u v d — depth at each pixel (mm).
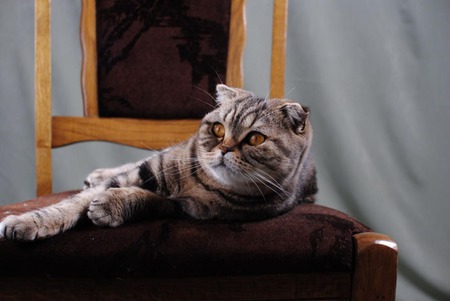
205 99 1590
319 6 2061
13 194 2127
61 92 2061
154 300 1000
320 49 2076
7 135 2100
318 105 2096
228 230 1023
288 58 2082
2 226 968
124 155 2139
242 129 1239
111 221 1025
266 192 1239
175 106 1588
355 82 2088
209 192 1247
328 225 1058
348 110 2094
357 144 2100
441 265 2143
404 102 2090
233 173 1217
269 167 1248
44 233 975
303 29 2066
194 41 1575
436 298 2145
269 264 995
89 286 988
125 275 975
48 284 983
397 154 2111
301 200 1426
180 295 1001
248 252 991
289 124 1280
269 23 2094
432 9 2047
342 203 2131
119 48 1575
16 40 2064
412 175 2117
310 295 1023
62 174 2127
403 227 2133
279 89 1638
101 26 1582
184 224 1039
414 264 2141
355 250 1017
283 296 1019
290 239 1014
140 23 1568
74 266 966
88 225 1039
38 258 960
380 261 1003
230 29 1595
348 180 2115
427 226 2135
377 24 2070
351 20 2070
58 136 1601
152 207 1133
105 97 1594
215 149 1241
